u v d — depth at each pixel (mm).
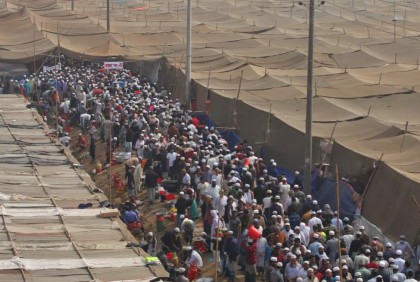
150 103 69625
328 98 62812
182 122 62719
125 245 35000
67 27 102062
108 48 89312
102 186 58469
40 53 88000
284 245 39344
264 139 57688
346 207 45781
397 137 50750
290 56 87250
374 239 39906
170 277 34031
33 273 31234
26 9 107125
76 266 32125
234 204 43281
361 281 33562
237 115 62375
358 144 50031
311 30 46781
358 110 60219
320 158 51125
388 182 43719
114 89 74688
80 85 75562
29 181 45156
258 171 51469
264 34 107625
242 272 41875
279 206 42938
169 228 47562
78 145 67625
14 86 81438
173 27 110250
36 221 37875
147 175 52406
